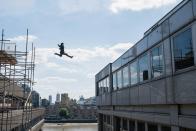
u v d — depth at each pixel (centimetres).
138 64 1981
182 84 1279
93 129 8656
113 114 2856
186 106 1269
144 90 1834
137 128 2070
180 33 1310
